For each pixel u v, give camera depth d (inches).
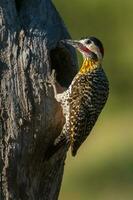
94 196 1141.1
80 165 1222.3
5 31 593.9
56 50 634.2
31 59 600.1
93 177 1177.4
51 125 608.1
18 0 614.9
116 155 1216.8
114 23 1498.5
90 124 639.1
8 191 586.6
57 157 614.2
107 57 1504.7
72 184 1179.9
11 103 589.3
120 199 1108.5
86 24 1492.4
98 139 1294.3
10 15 597.6
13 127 588.4
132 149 1232.8
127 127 1318.9
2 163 584.7
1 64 590.2
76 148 630.5
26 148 593.3
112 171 1182.9
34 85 599.5
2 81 589.3
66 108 619.8
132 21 1501.0
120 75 1496.1
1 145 584.7
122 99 1445.6
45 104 603.8
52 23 623.5
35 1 618.8
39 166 603.8
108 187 1141.7
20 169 591.8
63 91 625.3
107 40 1507.1
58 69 644.7
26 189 596.4
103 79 649.6
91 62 651.5
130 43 1502.2
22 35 600.7
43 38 610.5
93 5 1473.9
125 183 1139.3
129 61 1505.9
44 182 611.5
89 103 635.5
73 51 645.9
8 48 593.9
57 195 627.5
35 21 613.0
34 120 597.3
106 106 1411.2
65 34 637.3
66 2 1478.8
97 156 1236.5
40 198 609.9
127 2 1477.6
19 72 594.9
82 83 637.3
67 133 619.5
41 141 602.9
